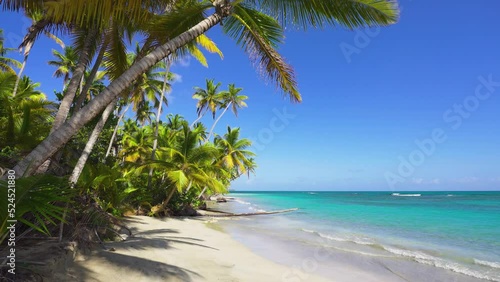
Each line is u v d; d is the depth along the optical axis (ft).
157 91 94.73
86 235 23.29
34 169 14.58
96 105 16.96
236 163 110.63
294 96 27.30
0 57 77.56
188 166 70.13
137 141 107.45
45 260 16.29
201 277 22.16
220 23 23.65
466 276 28.35
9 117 30.71
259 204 164.14
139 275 19.61
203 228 54.49
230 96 127.13
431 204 162.81
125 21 28.78
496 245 44.93
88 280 16.90
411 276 28.27
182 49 33.73
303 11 23.38
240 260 30.48
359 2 21.25
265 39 27.07
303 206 144.97
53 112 42.37
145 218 56.75
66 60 94.94
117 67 36.22
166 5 22.95
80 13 17.06
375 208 129.70
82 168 30.40
